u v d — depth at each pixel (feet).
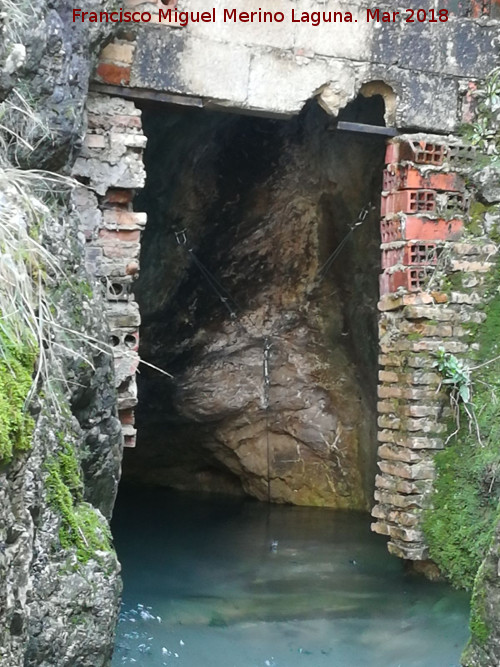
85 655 9.53
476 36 16.55
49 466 9.62
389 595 15.92
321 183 21.45
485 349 16.46
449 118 16.51
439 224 16.52
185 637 13.87
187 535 20.57
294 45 15.23
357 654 13.33
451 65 16.43
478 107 16.71
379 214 19.99
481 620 10.93
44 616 9.14
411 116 16.22
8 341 6.72
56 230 10.91
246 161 21.65
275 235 22.34
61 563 9.46
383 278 16.84
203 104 14.79
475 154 16.71
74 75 12.51
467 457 15.98
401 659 13.10
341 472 22.77
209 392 23.22
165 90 14.39
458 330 16.40
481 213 16.87
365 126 16.21
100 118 14.07
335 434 22.65
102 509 12.42
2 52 10.68
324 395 22.77
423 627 14.32
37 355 7.07
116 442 12.28
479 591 11.07
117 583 10.04
